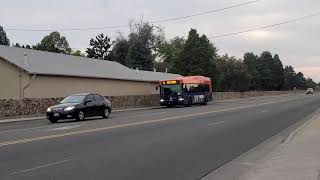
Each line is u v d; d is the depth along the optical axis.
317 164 12.73
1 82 43.28
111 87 54.75
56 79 45.22
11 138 18.88
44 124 27.64
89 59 59.88
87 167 12.28
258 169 12.37
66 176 11.06
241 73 113.88
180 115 33.69
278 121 29.78
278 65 161.38
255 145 17.98
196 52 93.88
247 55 152.38
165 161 13.56
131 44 108.19
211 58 98.81
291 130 24.06
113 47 119.31
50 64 47.50
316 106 51.19
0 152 14.81
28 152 14.82
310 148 16.05
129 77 58.34
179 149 16.06
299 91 184.00
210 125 25.41
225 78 112.12
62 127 24.22
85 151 15.13
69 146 16.28
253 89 142.62
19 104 37.50
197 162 13.67
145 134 20.38
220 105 54.72
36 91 42.94
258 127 25.36
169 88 54.19
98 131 21.52
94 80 51.09
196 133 21.20
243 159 14.59
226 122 27.66
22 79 42.50
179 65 95.06
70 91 47.09
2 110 35.91
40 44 110.81
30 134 20.52
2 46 46.97
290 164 12.89
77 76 47.47
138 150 15.55
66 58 53.94
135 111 43.00
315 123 26.36
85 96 30.53
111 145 16.66
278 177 11.13
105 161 13.27
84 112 29.86
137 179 10.91
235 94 92.19
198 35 95.12
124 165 12.70
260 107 48.03
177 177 11.38
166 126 24.34
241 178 11.41
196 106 53.59
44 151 15.05
